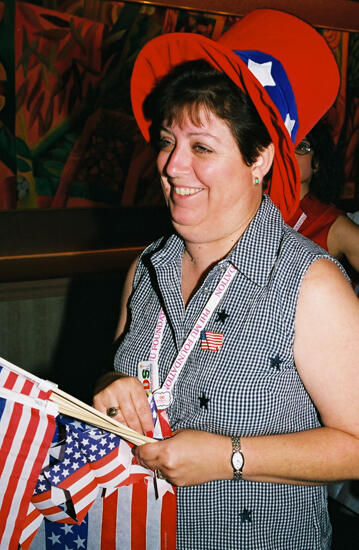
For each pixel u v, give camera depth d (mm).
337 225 2424
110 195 8562
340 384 1058
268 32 1200
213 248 1204
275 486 1157
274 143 1102
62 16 7746
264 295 1109
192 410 1151
